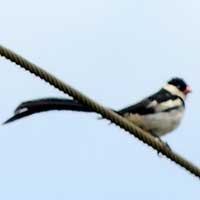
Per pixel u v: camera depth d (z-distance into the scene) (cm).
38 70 973
